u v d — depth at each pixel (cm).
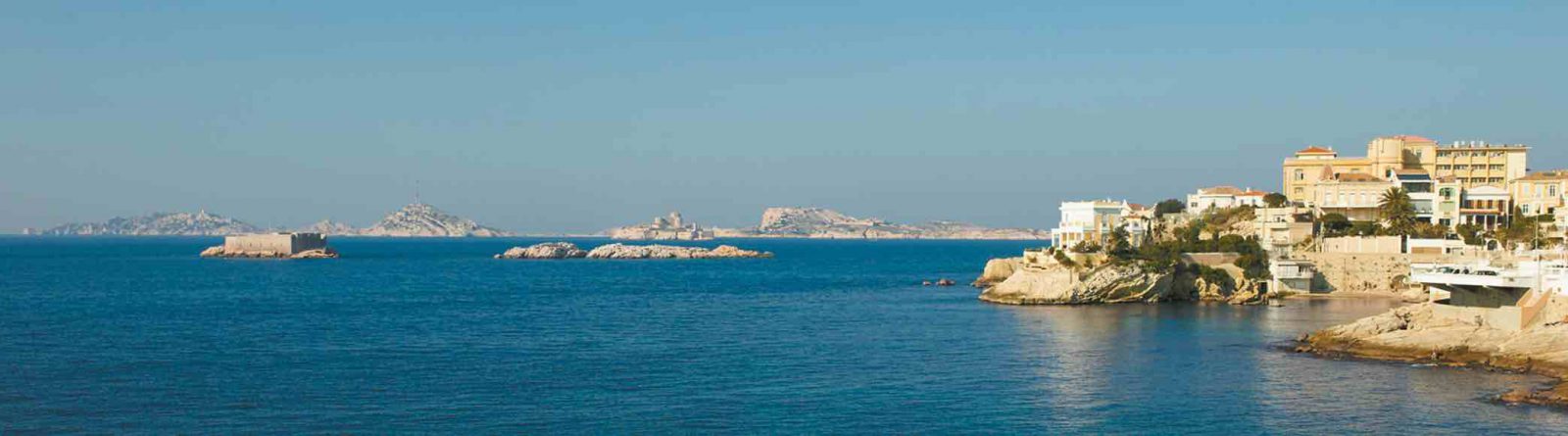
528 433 7912
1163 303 17388
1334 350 11188
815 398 9106
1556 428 7794
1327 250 18950
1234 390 9281
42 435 7819
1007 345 12112
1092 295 17438
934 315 15800
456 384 9725
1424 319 11656
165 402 8925
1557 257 15575
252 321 15125
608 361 11100
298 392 9344
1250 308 16375
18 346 12175
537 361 11112
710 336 13200
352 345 12356
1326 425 8044
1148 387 9469
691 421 8275
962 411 8625
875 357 11300
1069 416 8412
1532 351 9969
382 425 8131
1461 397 8812
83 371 10344
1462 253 18000
